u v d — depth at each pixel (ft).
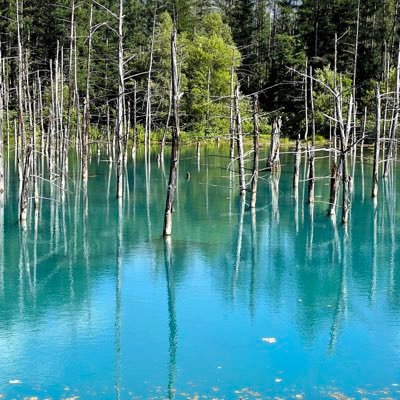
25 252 63.00
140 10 225.76
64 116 159.43
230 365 36.01
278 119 129.70
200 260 60.03
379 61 195.93
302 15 221.87
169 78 196.24
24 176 74.79
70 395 32.22
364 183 112.47
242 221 78.64
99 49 200.34
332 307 46.50
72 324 42.91
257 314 44.91
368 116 164.45
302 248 65.21
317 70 186.60
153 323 43.06
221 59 205.87
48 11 187.52
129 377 34.37
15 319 43.98
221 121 208.13
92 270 56.49
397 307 46.50
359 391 32.65
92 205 89.66
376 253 63.16
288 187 109.29
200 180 119.14
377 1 208.95
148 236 69.92
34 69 188.24
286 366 35.94
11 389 32.94
